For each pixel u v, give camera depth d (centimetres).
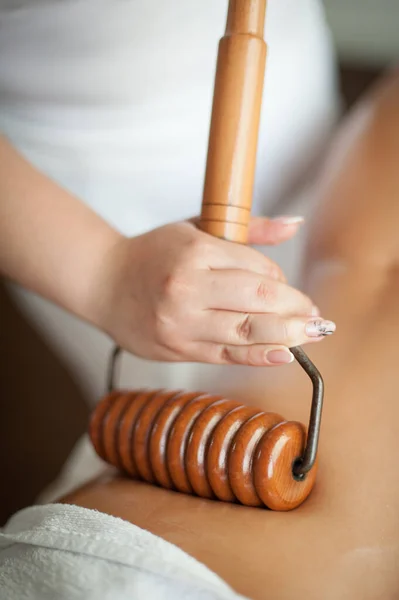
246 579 32
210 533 35
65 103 86
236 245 40
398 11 140
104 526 34
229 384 51
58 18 77
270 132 92
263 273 40
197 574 30
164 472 39
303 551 34
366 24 143
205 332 39
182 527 36
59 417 126
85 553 33
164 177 92
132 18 77
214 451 36
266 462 35
